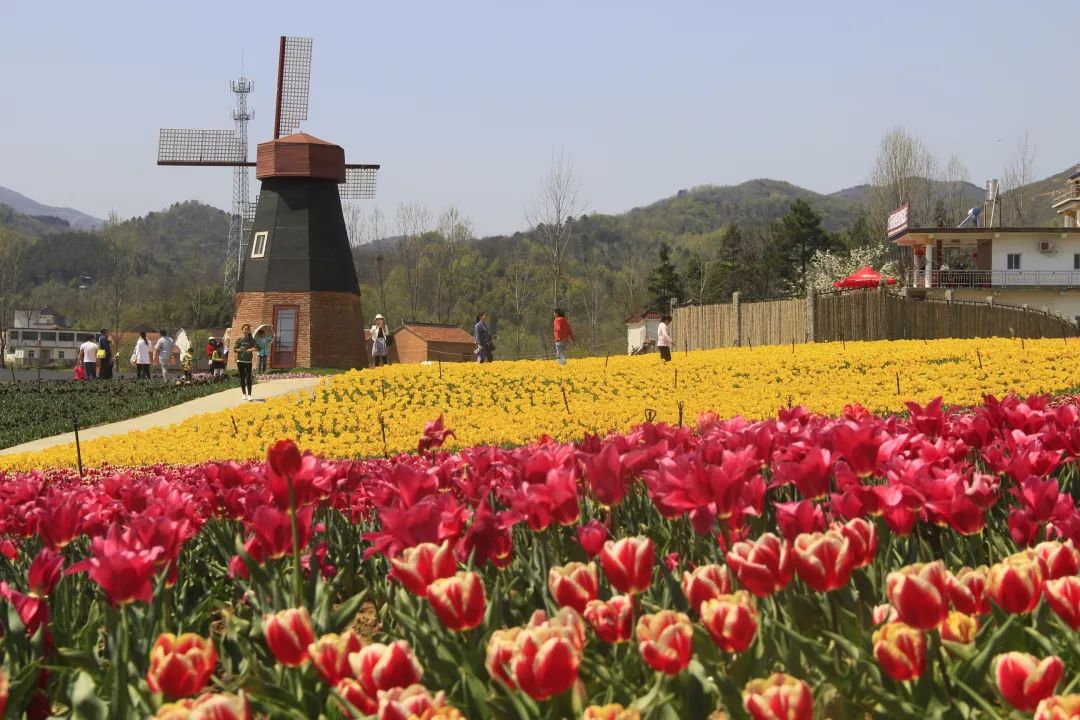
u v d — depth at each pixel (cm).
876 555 397
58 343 12706
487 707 275
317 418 2448
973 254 6762
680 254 16912
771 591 307
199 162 5903
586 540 366
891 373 2864
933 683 278
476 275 12962
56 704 345
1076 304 6494
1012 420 566
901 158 8900
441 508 371
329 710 298
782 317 4266
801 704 236
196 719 239
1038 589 293
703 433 684
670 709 269
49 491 595
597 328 10975
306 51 5288
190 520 501
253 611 434
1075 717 222
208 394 3494
